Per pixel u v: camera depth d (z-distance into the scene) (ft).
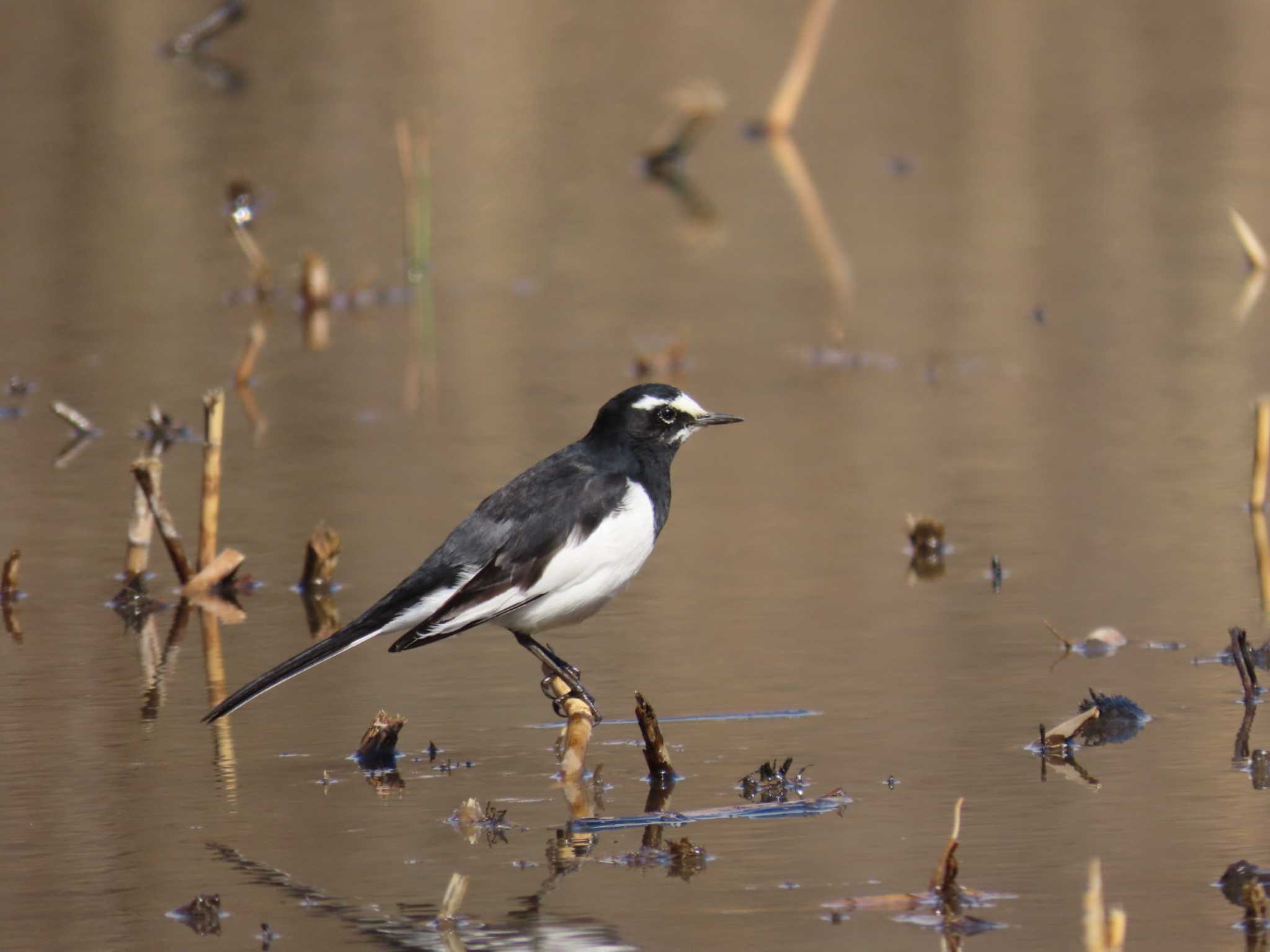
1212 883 23.24
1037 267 68.74
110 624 36.50
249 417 52.80
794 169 87.30
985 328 60.80
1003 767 27.66
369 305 66.95
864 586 37.81
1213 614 35.29
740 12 121.49
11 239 74.28
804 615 35.94
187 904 23.30
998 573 38.17
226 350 60.49
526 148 90.33
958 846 24.20
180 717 30.96
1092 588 37.09
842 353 58.39
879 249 72.43
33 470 47.85
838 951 21.58
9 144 88.12
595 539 30.17
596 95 99.76
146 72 102.83
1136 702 30.50
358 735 30.01
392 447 49.01
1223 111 93.04
